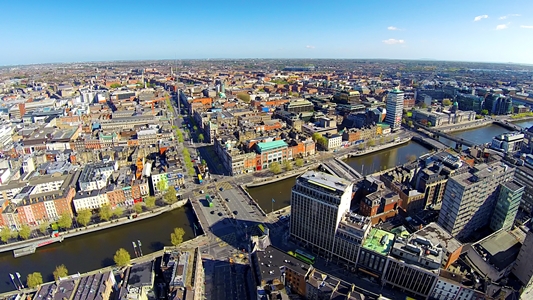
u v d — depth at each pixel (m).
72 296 194.25
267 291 195.12
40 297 192.38
